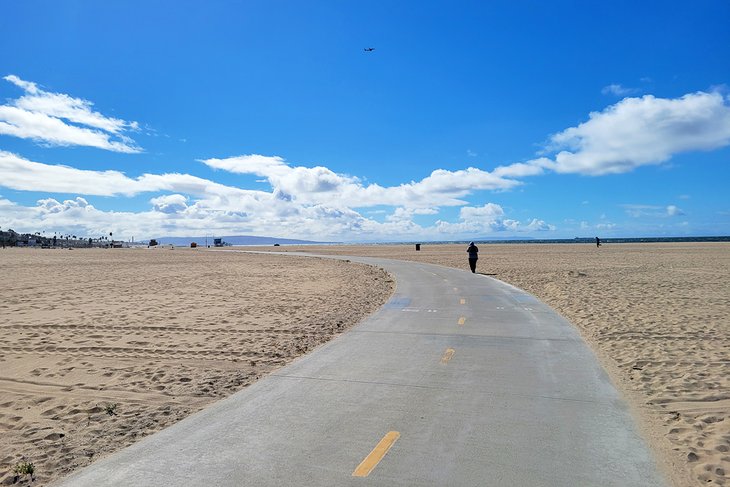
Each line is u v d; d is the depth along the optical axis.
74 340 10.68
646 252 53.22
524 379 6.79
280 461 4.37
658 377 7.12
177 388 7.13
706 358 8.24
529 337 9.58
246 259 51.56
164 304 16.09
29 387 7.40
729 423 5.32
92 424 5.77
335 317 12.97
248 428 5.15
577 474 4.09
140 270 33.66
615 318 12.03
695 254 47.19
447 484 3.92
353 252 74.00
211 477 4.11
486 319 11.64
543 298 16.17
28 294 19.06
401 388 6.41
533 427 5.07
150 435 5.13
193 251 88.31
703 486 3.94
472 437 4.82
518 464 4.26
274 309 14.75
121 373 8.07
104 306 15.70
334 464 4.29
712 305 13.99
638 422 5.27
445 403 5.82
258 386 6.62
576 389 6.34
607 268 29.25
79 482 4.13
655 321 11.60
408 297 15.93
